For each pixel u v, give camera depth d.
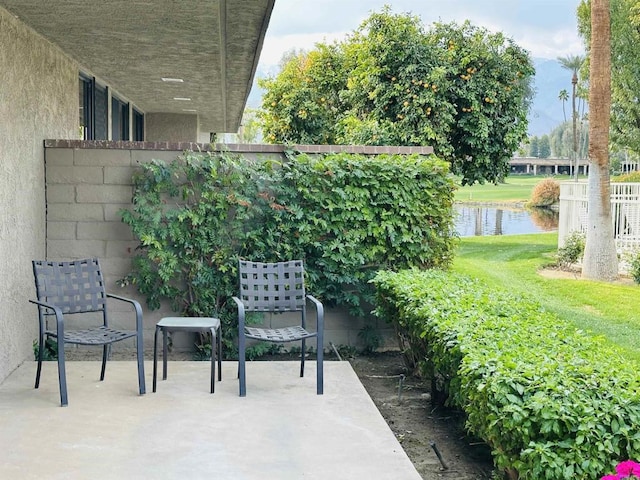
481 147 14.16
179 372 5.62
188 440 4.07
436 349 4.34
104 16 5.80
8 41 5.75
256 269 5.64
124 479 3.52
